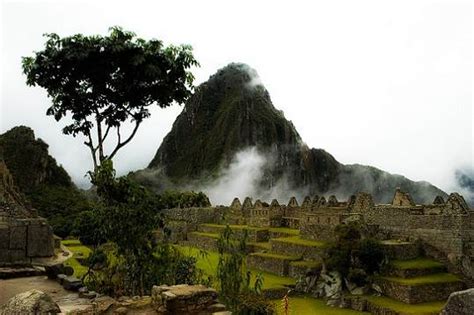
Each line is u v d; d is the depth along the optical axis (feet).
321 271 127.24
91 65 68.44
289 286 126.41
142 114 74.59
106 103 73.00
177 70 71.36
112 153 73.87
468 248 118.42
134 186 74.18
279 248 157.17
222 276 69.05
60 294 55.11
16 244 75.05
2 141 321.11
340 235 128.77
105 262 81.41
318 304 116.98
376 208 142.20
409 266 117.19
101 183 71.00
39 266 71.15
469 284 112.98
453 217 120.26
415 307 102.32
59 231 182.60
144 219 72.54
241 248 83.46
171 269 74.54
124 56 67.92
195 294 45.85
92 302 49.37
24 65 66.85
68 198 290.56
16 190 96.63
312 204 193.47
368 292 116.57
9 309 32.01
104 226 71.26
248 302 62.28
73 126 73.82
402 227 133.49
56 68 68.08
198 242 217.15
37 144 332.39
